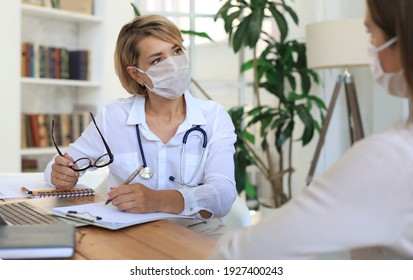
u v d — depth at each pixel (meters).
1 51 3.19
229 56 4.50
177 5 4.23
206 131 1.86
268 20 4.53
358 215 0.75
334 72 4.09
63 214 1.41
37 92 3.72
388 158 0.73
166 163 1.83
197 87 4.03
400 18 0.75
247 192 4.16
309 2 4.15
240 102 4.56
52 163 1.90
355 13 3.89
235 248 0.86
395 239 0.75
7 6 3.20
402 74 0.79
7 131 3.25
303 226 0.78
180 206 1.51
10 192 1.78
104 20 3.72
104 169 2.37
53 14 3.54
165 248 1.14
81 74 3.74
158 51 1.78
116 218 1.34
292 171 4.06
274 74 3.87
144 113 1.86
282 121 3.78
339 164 0.78
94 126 1.92
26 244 1.07
